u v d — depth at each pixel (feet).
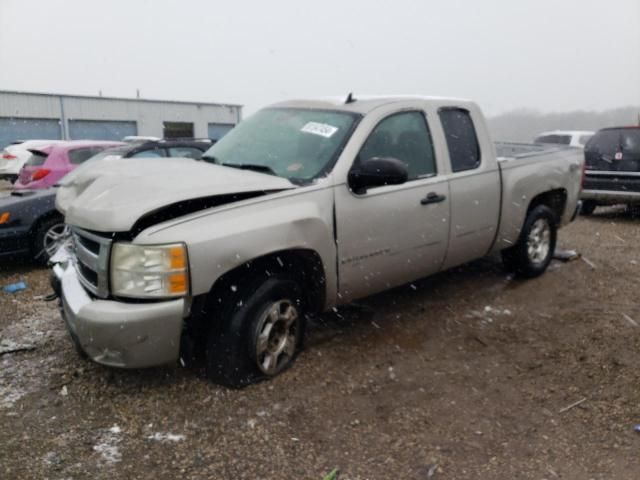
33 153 32.89
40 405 11.07
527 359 13.12
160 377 12.05
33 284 19.53
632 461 9.25
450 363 12.94
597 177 31.32
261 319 11.50
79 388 11.71
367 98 14.83
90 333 10.28
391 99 14.60
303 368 12.55
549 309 16.33
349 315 15.74
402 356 13.26
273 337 12.07
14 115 105.81
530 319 15.57
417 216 13.97
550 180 18.47
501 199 16.57
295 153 13.35
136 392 11.50
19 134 106.93
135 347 10.19
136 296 10.24
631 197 30.37
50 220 21.63
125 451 9.62
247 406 10.97
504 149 22.38
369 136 13.41
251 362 11.56
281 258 11.96
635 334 14.39
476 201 15.62
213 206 11.05
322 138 13.39
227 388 11.55
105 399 11.27
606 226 30.17
